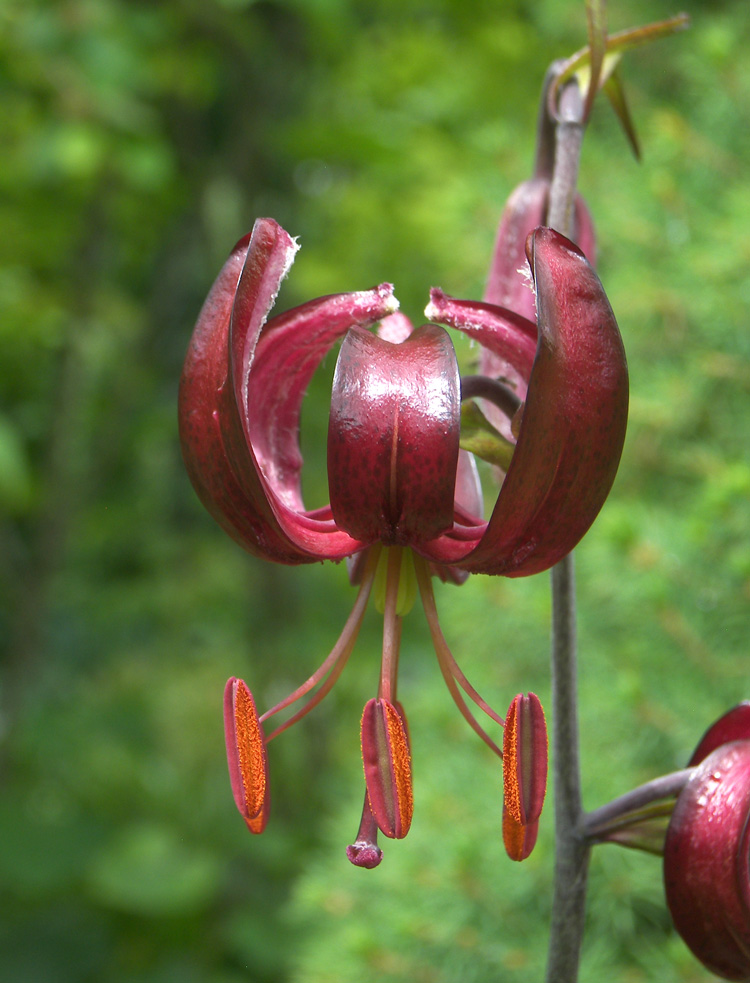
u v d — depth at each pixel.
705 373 0.43
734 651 0.40
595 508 0.22
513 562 0.23
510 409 0.24
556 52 0.72
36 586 0.79
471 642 0.46
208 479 0.23
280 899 0.75
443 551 0.23
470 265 0.51
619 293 0.44
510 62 0.74
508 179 0.50
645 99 0.54
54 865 0.74
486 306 0.23
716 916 0.24
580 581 0.44
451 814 0.41
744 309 0.42
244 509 0.23
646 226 0.45
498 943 0.39
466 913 0.39
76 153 0.66
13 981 0.69
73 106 0.67
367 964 0.39
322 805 0.81
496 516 0.22
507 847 0.24
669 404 0.43
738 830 0.23
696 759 0.25
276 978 0.67
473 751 0.43
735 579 0.39
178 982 0.69
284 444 0.24
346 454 0.23
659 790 0.24
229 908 0.75
